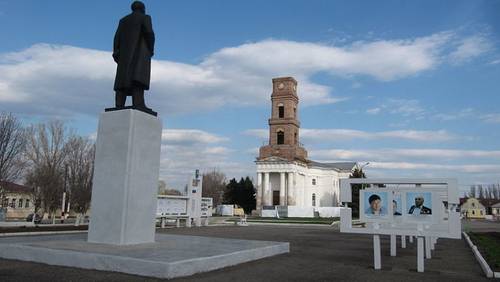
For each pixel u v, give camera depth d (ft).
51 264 37.91
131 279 31.78
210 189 426.92
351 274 38.68
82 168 169.07
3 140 127.34
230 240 55.11
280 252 51.67
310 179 303.27
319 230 114.32
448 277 38.68
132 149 46.01
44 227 91.20
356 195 224.12
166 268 32.17
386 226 43.39
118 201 45.06
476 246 65.26
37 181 161.17
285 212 238.89
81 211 168.04
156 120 49.73
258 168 281.54
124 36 50.01
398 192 43.65
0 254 41.70
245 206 304.09
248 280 33.19
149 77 49.96
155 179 49.08
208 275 34.60
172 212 111.14
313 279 35.04
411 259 52.08
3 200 153.99
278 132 286.66
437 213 42.01
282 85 288.30
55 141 167.02
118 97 49.21
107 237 45.01
